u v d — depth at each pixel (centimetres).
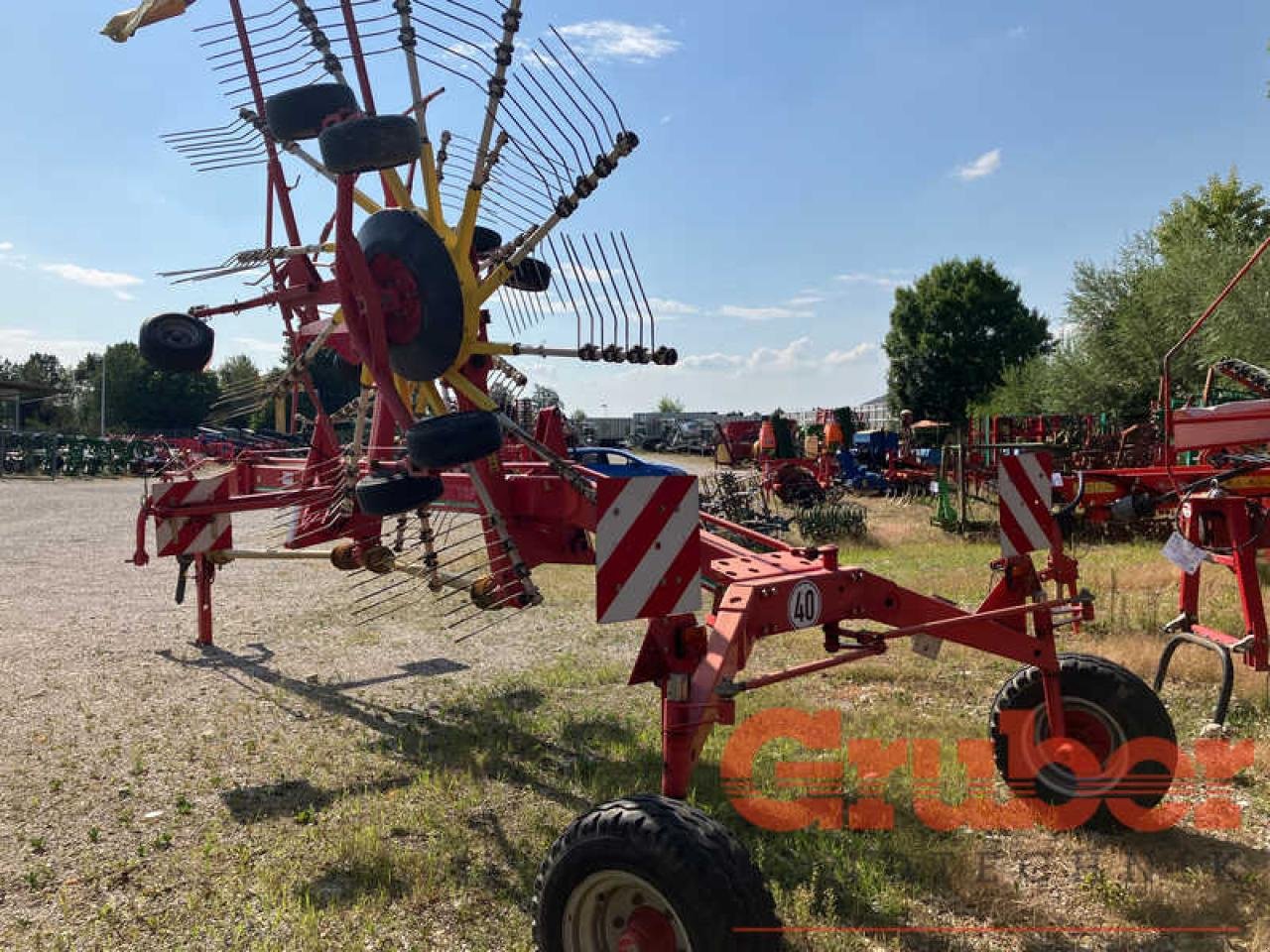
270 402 440
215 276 412
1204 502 552
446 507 467
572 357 350
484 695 608
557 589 1019
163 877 363
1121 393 2519
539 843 391
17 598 960
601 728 539
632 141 336
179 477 703
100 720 556
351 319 331
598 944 270
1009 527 388
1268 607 796
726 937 239
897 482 2367
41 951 312
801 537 1544
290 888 352
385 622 843
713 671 288
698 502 285
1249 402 572
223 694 612
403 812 422
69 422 6475
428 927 326
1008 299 5072
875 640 361
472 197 348
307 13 371
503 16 341
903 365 5188
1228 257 2192
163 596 978
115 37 434
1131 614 790
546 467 451
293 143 369
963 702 578
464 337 344
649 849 246
